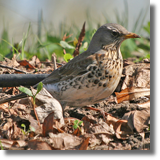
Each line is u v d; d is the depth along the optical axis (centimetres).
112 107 1016
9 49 1905
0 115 891
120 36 934
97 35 950
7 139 749
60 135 754
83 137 757
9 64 1411
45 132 762
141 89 1034
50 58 1694
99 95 916
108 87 909
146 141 770
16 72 1318
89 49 964
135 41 1811
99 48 937
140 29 1975
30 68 1417
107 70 898
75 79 906
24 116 856
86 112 1016
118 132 818
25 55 1798
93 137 765
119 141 777
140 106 965
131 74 1172
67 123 874
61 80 934
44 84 968
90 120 879
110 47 933
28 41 1972
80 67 909
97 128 801
